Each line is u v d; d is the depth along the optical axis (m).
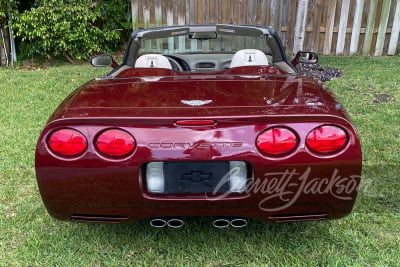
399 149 3.71
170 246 2.41
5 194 3.02
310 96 2.21
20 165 3.49
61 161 2.00
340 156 1.98
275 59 3.34
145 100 2.18
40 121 4.61
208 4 7.88
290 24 7.88
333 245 2.38
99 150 1.99
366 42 7.95
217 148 1.95
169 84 2.44
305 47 8.04
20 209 2.82
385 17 7.76
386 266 2.20
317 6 7.73
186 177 2.02
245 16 7.91
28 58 8.05
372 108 4.83
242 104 2.09
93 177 2.01
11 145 3.89
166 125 1.97
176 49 3.61
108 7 7.95
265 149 1.96
